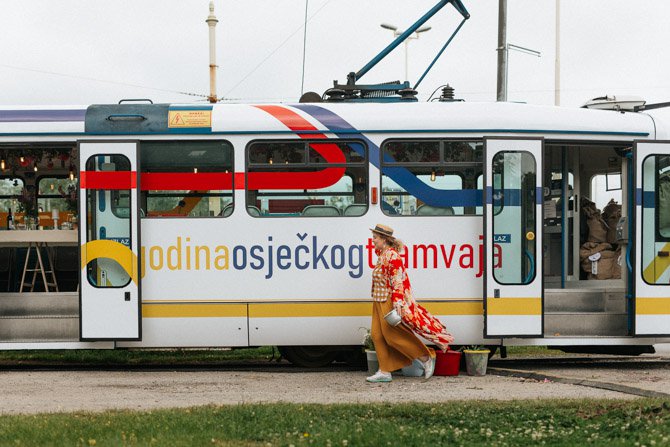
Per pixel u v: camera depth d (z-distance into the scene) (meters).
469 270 10.62
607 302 11.09
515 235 10.61
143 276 10.52
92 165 10.47
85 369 11.29
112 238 10.44
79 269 10.43
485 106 10.80
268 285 10.54
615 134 10.99
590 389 9.21
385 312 9.78
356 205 10.62
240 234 10.54
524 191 10.64
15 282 11.82
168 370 11.12
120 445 6.30
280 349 11.16
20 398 8.80
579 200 11.91
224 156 10.62
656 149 10.88
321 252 10.55
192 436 6.62
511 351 13.52
